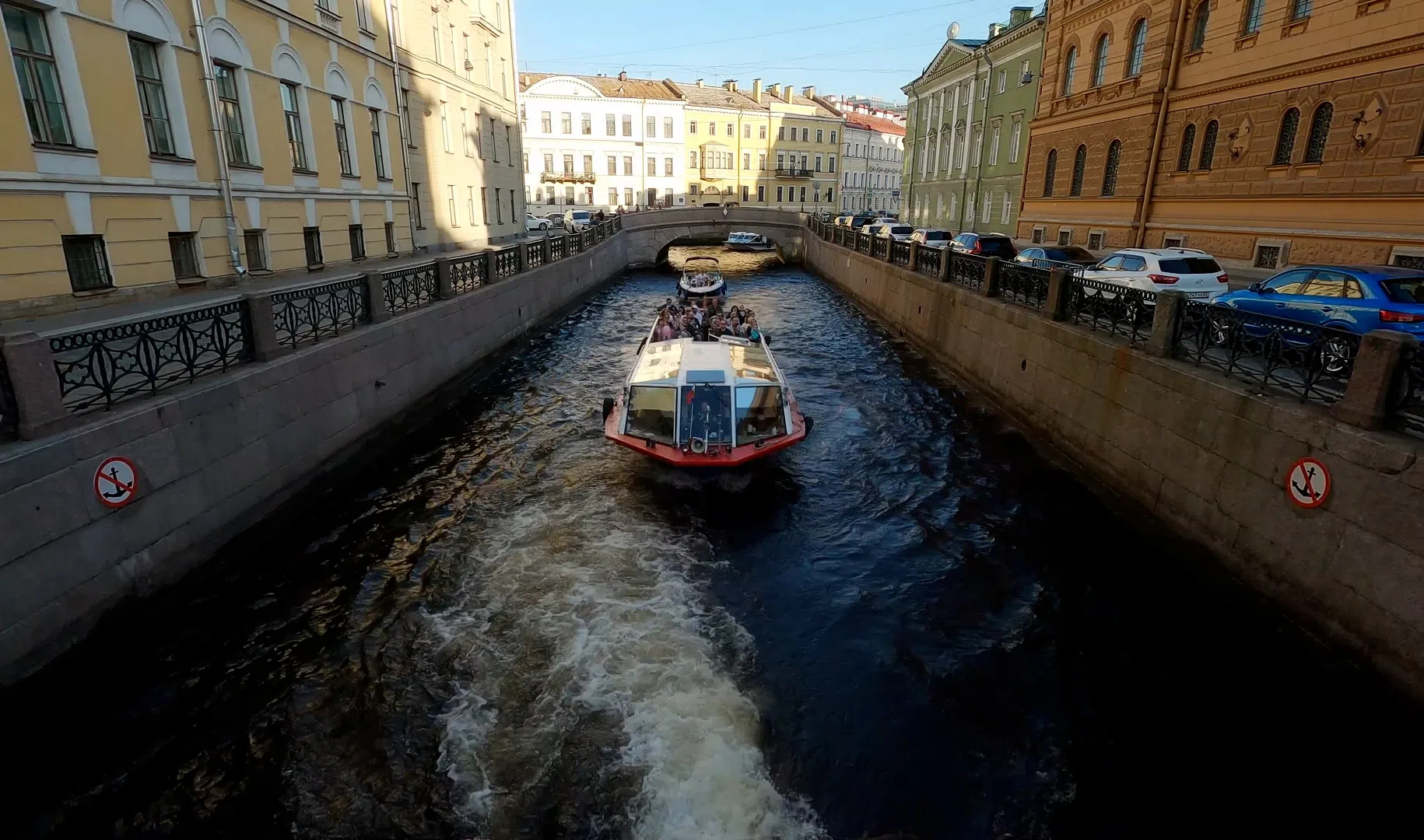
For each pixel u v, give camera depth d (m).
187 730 5.77
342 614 7.25
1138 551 8.68
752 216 43.66
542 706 6.09
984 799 5.37
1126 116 23.80
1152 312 9.51
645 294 30.78
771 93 76.00
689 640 7.00
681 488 10.08
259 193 15.83
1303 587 6.57
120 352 6.69
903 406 14.29
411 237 24.38
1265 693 6.38
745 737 5.83
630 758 5.58
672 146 66.19
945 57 42.97
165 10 12.91
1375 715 5.77
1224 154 19.83
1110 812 5.27
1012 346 13.16
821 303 27.84
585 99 62.31
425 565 8.16
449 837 4.96
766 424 10.23
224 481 7.72
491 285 16.97
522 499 9.91
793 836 5.02
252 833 4.96
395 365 11.94
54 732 5.64
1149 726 6.04
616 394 14.91
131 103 12.18
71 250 11.34
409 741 5.72
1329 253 16.86
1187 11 21.30
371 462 10.97
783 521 9.48
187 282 13.65
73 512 5.87
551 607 7.46
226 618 7.11
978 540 8.98
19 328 9.90
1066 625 7.32
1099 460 10.14
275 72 16.39
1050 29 28.94
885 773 5.56
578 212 52.56
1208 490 7.88
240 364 8.46
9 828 4.89
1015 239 32.12
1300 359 7.05
